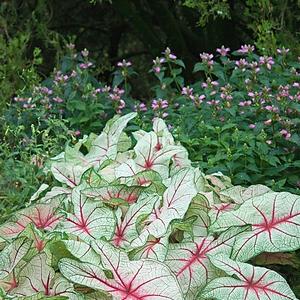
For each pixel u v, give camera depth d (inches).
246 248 56.7
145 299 52.2
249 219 58.6
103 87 108.0
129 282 53.1
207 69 95.9
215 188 67.2
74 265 52.5
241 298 53.1
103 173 67.6
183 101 96.8
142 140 70.3
